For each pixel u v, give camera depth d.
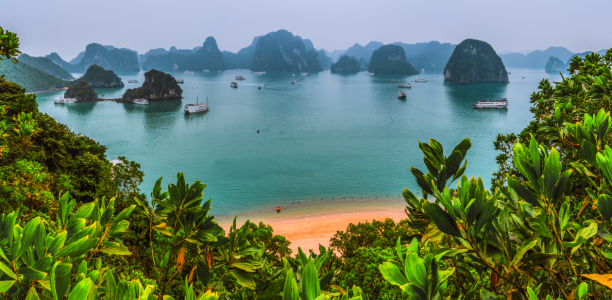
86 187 26.61
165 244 12.64
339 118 139.62
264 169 75.81
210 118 140.75
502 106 159.88
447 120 131.62
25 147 16.09
